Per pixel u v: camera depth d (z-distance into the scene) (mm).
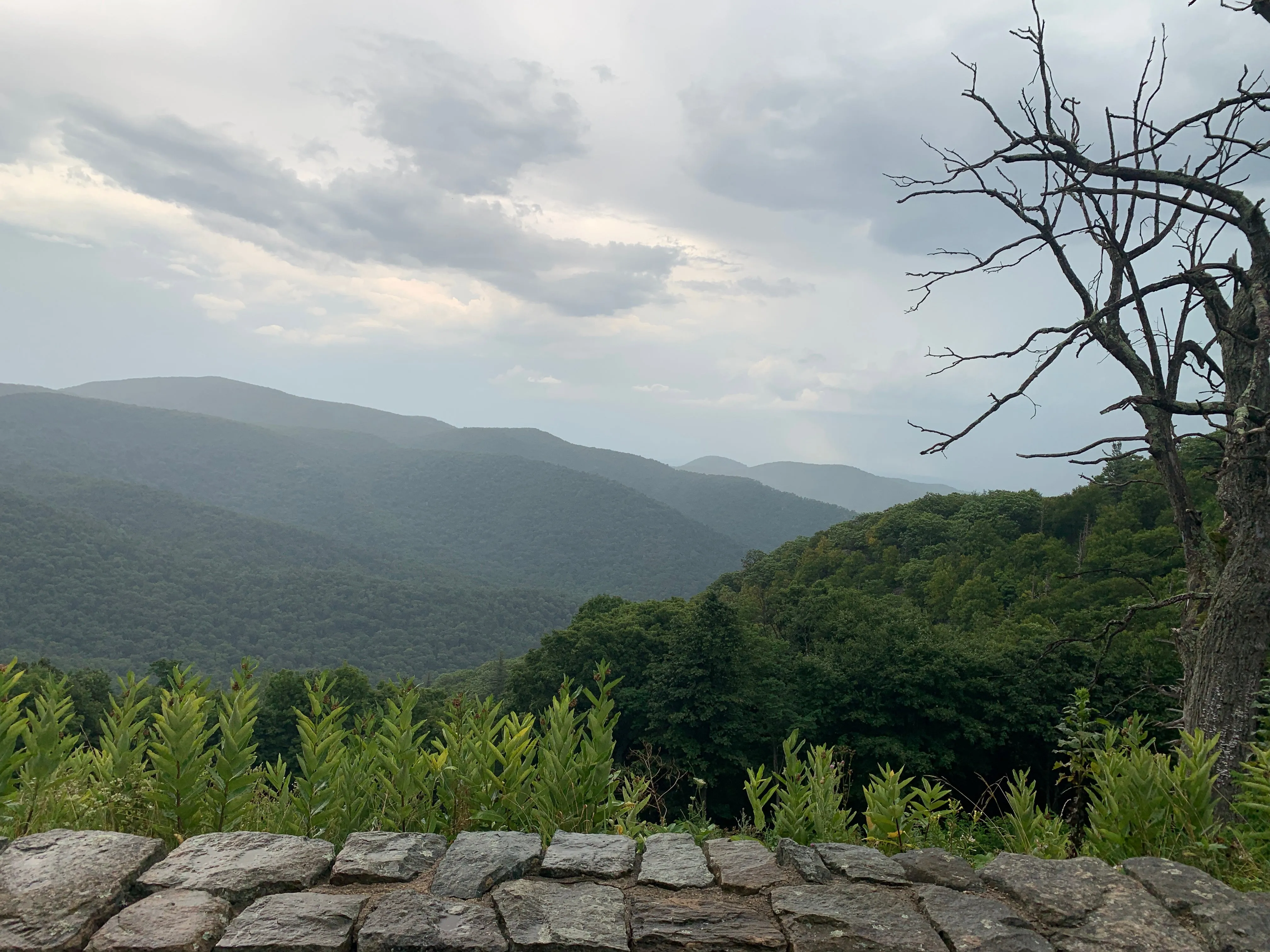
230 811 3393
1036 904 2799
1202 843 3545
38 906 2369
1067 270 6961
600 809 3836
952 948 2514
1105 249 6742
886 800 4188
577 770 3811
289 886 2701
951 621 51000
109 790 3369
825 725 29750
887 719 28453
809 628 40094
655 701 28891
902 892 2900
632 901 2736
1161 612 29750
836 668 30703
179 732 3283
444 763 3895
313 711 3773
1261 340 5613
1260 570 5605
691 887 2896
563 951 2381
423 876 2852
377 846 3023
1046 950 2502
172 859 2791
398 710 4074
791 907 2713
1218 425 5426
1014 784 4910
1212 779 3863
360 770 3910
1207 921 2680
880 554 75438
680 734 27672
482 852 3014
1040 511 68188
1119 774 4176
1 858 2658
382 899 2607
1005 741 27125
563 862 2994
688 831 4402
